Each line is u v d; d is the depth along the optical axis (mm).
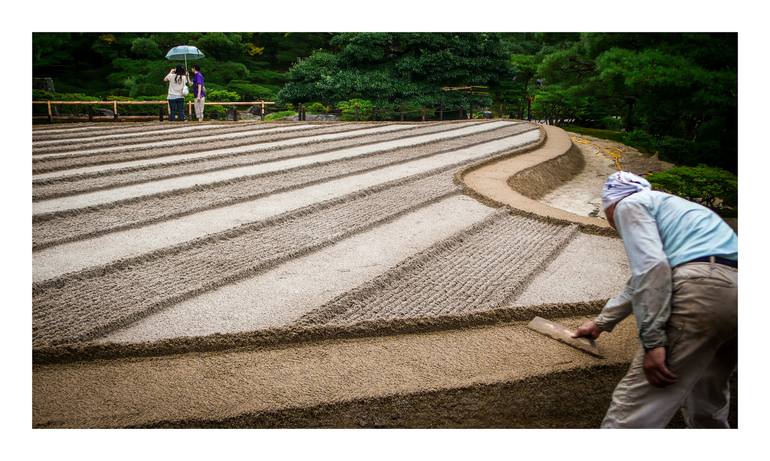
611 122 19328
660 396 2531
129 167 8266
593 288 4371
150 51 25125
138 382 3094
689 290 2428
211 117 18797
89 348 3320
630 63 11109
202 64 24750
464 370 3203
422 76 20625
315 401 2914
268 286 4309
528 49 29281
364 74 20141
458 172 8180
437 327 3721
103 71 26672
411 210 6418
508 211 6383
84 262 4641
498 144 11602
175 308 3922
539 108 20125
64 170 8141
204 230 5488
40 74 24938
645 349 2498
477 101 20562
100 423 2746
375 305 3988
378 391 2986
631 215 2605
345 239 5414
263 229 5605
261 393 2988
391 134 13125
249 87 24609
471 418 3025
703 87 10688
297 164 8852
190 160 8930
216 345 3441
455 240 5352
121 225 5523
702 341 2412
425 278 4488
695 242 2527
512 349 3445
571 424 3135
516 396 3088
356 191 6996
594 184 9852
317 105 19750
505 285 4332
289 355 3379
